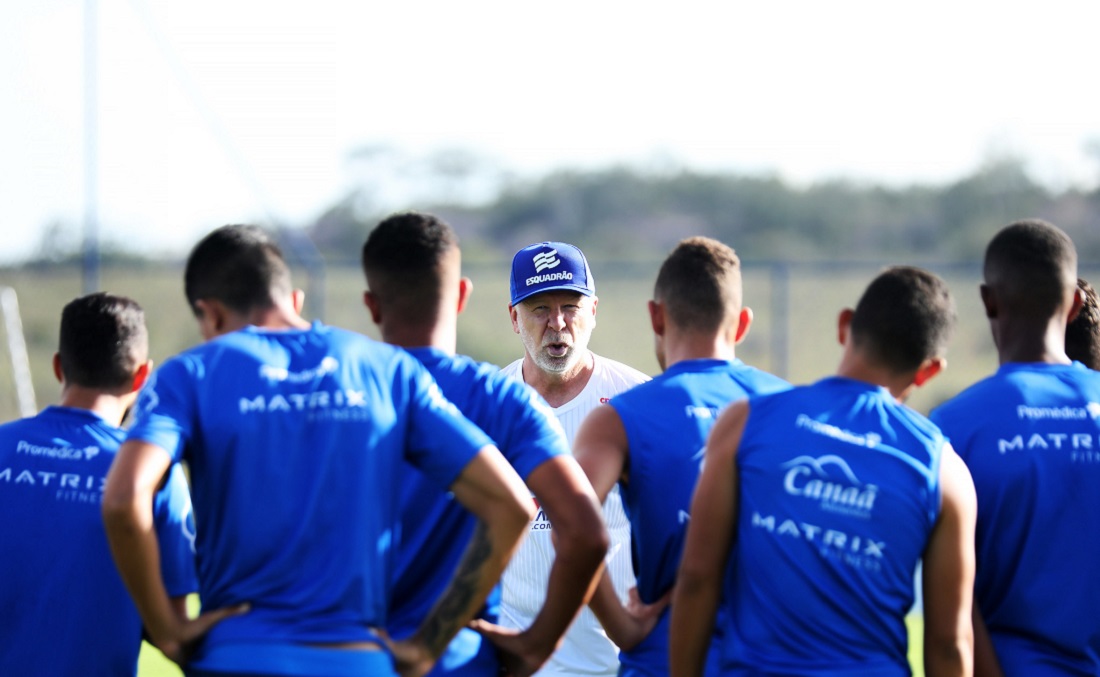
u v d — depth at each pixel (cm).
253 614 958
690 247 1256
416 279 1105
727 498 1081
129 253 8856
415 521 1076
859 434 1052
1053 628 1147
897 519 1032
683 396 1191
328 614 956
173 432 973
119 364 1299
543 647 1087
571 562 1063
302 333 1033
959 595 1056
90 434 1272
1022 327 1220
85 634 1228
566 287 1588
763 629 1048
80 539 1232
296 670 937
